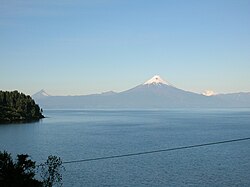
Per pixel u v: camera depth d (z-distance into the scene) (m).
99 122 191.50
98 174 51.03
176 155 69.38
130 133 121.25
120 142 92.94
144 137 107.06
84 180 47.28
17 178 22.30
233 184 45.66
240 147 82.25
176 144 88.81
